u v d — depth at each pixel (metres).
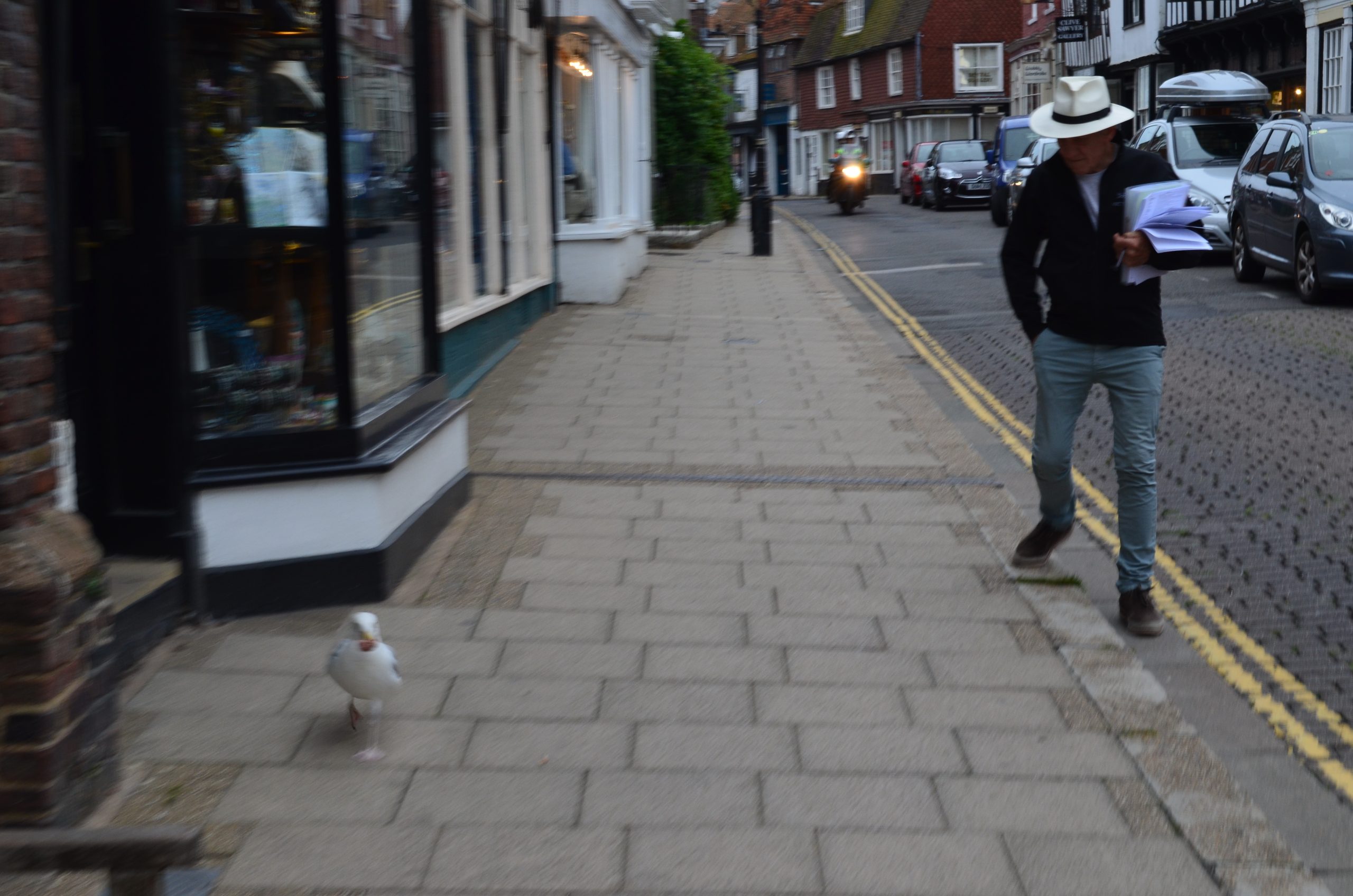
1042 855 3.13
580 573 5.15
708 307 13.53
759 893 2.96
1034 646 4.46
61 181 3.84
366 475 4.74
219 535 4.57
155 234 4.33
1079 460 7.19
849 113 60.50
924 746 3.69
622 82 15.50
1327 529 5.84
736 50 72.25
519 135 11.12
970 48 53.53
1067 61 39.84
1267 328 11.29
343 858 3.09
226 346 4.60
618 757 3.61
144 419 4.42
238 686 4.05
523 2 10.86
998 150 25.92
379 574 4.79
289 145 4.59
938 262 18.69
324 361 4.71
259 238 4.62
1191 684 4.22
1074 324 4.60
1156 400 4.57
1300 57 24.30
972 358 10.68
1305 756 3.73
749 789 3.44
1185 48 29.45
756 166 20.75
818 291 15.20
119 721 3.71
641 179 17.42
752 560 5.34
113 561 4.46
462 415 6.04
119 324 4.38
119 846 2.38
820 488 6.47
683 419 8.04
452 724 3.81
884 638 4.51
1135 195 4.38
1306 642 4.59
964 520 5.94
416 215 5.70
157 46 4.27
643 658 4.32
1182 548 5.64
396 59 5.34
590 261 13.35
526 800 3.37
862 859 3.10
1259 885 3.01
